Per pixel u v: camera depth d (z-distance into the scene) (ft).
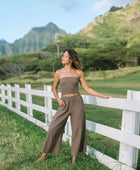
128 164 7.00
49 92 12.71
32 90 15.74
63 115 7.70
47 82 116.78
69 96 7.63
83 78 7.82
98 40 311.88
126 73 140.97
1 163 7.89
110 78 134.51
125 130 7.07
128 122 6.97
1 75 202.90
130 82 99.81
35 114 19.95
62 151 9.41
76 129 7.64
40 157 8.51
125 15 388.16
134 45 249.96
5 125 14.47
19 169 7.42
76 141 7.72
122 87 73.67
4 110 22.15
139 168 7.55
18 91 19.75
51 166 7.74
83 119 7.69
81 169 7.37
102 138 12.37
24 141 10.50
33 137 11.03
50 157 8.59
